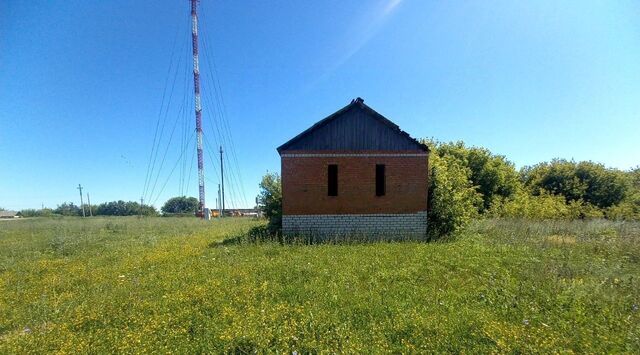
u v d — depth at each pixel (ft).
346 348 13.48
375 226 47.73
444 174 50.26
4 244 50.47
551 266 27.17
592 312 17.70
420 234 47.93
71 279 27.43
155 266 31.35
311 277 25.07
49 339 15.30
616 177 94.94
